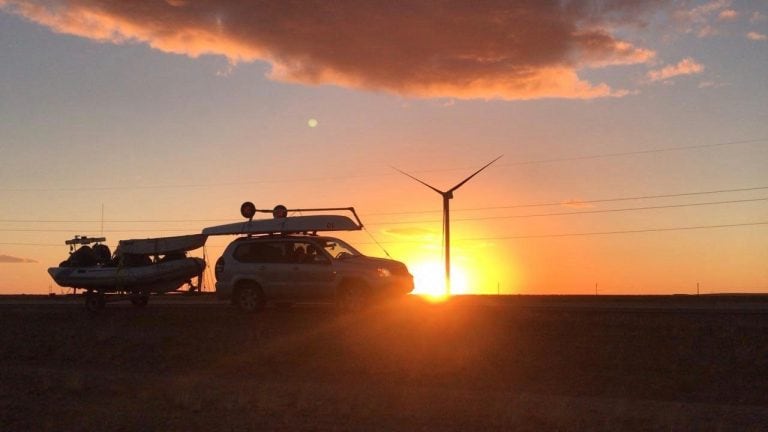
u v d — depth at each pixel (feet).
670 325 67.10
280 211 85.71
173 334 73.36
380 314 74.54
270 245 78.23
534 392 55.52
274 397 51.75
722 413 47.85
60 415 46.88
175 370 65.41
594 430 42.70
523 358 62.44
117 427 43.75
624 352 62.23
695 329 65.72
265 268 77.10
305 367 64.34
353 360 64.64
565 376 59.06
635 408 49.32
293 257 76.74
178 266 87.97
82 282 86.99
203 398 51.60
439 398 52.19
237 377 62.44
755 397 52.85
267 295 77.05
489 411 47.57
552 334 66.80
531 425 43.86
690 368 58.75
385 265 74.95
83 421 45.16
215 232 84.23
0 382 57.62
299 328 71.87
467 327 70.13
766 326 65.87
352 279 73.77
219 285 78.95
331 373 62.80
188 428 43.52
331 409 48.21
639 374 58.59
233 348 68.74
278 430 43.04
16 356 71.31
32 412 47.57
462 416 46.39
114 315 83.76
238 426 43.96
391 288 73.87
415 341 67.00
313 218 79.41
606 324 68.33
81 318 83.30
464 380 59.31
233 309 81.66
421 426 43.96
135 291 87.76
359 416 46.50
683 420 44.73
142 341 71.87
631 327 67.26
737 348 60.90
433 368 61.87
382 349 65.98
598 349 63.05
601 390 55.83
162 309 85.15
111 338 73.56
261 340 69.82
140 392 54.24
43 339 74.79
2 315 86.94
